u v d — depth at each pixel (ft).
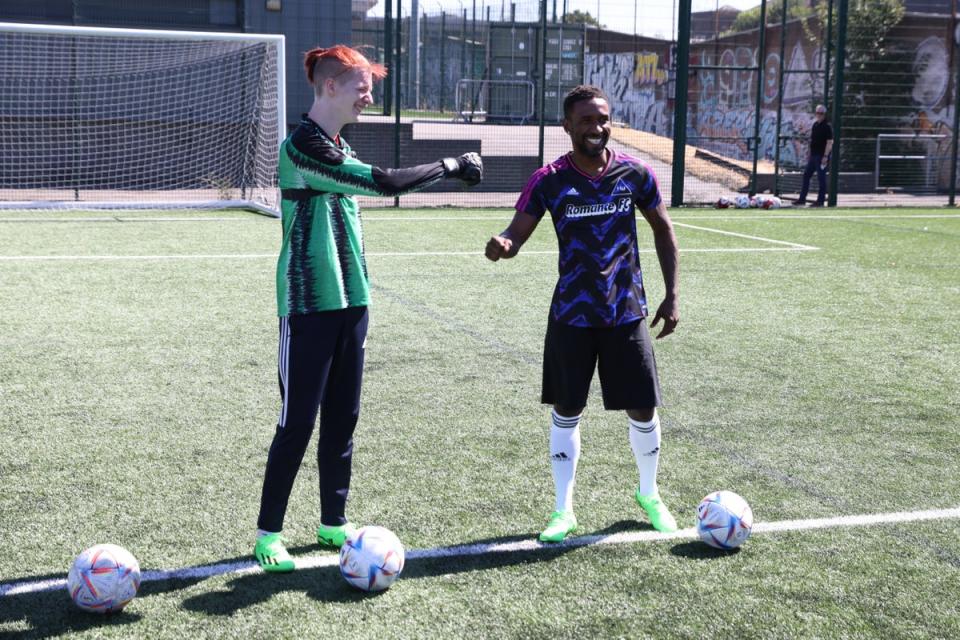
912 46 75.15
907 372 19.94
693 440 15.43
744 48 87.35
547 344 11.69
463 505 12.48
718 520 11.03
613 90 88.79
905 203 65.77
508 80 73.56
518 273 32.24
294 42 66.23
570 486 11.65
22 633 9.07
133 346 20.99
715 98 89.10
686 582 10.30
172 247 36.76
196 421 15.89
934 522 12.16
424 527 11.75
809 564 10.82
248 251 35.88
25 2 60.59
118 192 61.87
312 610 9.58
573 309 11.27
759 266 34.78
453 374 19.21
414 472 13.69
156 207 51.49
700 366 20.27
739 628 9.30
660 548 11.21
